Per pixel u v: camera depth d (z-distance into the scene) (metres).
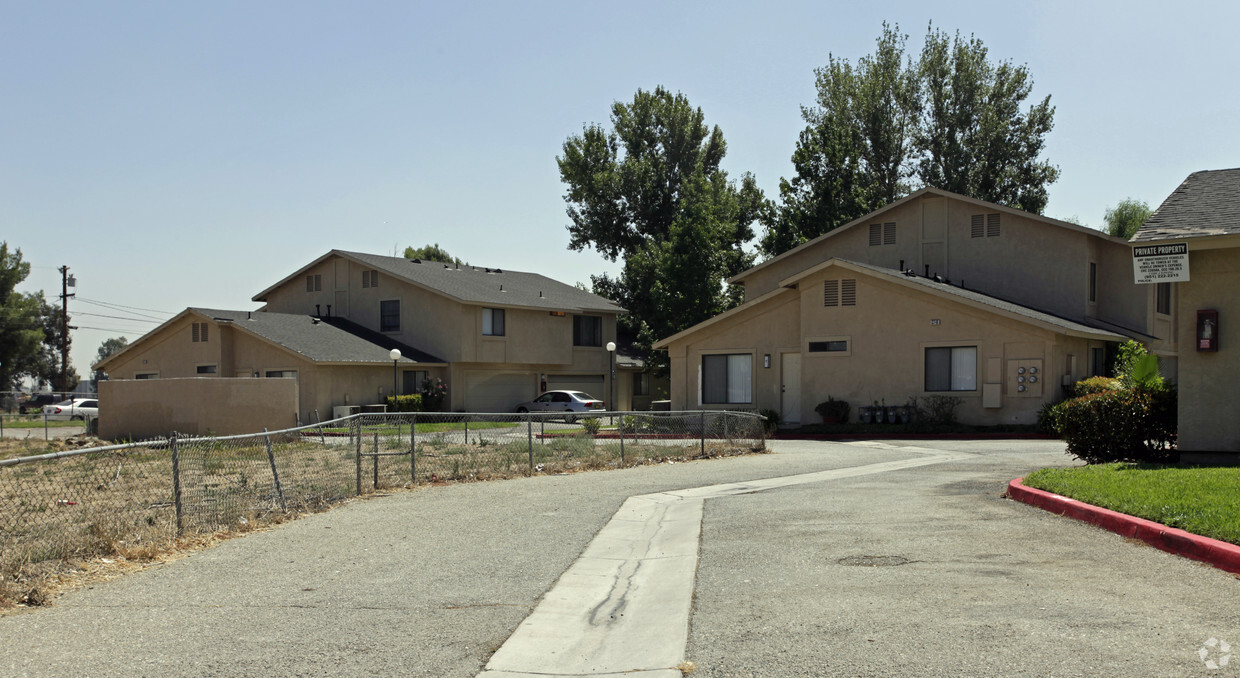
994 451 20.45
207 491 12.69
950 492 13.05
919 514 11.09
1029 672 5.23
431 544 10.11
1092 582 7.27
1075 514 10.23
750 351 32.03
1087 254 31.17
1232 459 13.61
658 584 8.20
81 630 6.61
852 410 29.17
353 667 5.79
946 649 5.73
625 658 6.05
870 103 53.94
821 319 29.89
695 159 59.81
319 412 37.09
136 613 7.11
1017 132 53.16
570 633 6.68
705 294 45.69
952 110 53.72
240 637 6.44
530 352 44.16
